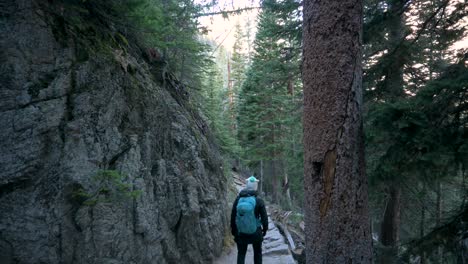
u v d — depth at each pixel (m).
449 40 6.14
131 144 4.89
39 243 3.46
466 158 3.75
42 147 3.61
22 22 3.67
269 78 10.63
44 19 3.92
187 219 6.09
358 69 3.08
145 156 5.23
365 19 6.29
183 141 7.12
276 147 22.27
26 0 3.78
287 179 24.05
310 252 3.11
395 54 6.16
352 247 2.92
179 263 5.81
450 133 3.87
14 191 3.37
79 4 4.58
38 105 3.65
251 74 22.84
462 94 4.16
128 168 4.72
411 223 10.60
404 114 3.97
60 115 3.83
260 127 23.16
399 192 8.62
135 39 6.73
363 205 3.04
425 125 3.86
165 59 8.30
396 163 4.22
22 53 3.62
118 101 4.82
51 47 3.92
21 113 3.49
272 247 8.24
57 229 3.62
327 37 3.07
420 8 6.40
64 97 3.92
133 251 4.55
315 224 3.05
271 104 22.64
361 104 3.15
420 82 7.84
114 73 4.84
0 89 3.39
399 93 6.97
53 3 4.16
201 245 6.58
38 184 3.53
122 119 4.89
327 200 2.97
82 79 4.19
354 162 3.01
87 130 4.12
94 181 4.05
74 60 4.16
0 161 3.29
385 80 6.36
